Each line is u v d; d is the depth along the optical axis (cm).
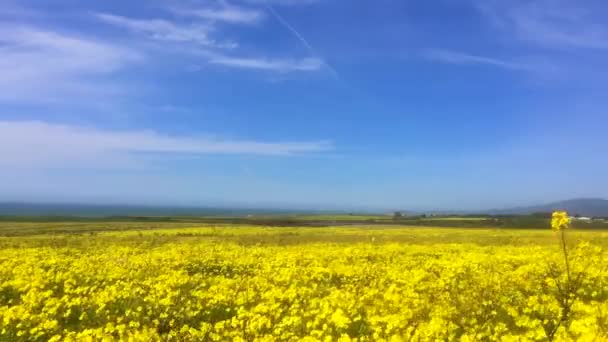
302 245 3538
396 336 934
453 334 985
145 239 4281
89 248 3331
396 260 2425
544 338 912
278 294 1430
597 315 990
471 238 4353
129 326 1209
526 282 1558
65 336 1155
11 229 6450
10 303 1566
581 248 948
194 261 2500
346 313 1209
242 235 5022
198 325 1284
